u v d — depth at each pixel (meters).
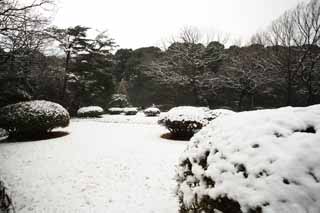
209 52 21.70
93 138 7.73
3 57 8.73
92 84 19.27
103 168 4.61
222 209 1.48
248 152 1.50
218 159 1.68
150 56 27.86
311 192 1.14
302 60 15.05
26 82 10.69
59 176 4.23
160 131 9.45
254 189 1.31
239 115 2.04
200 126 7.14
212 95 21.55
